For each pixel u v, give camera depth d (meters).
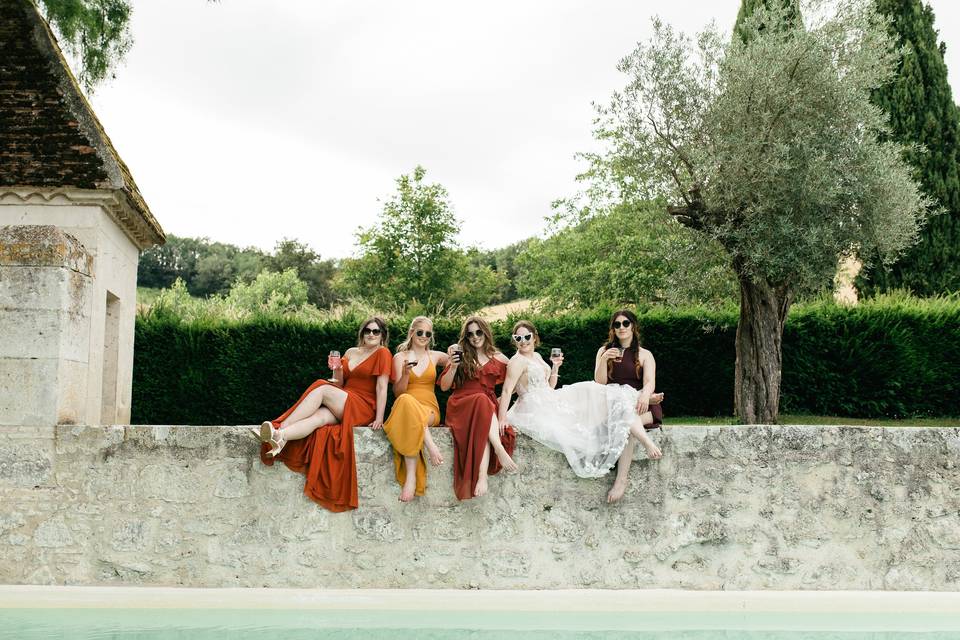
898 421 14.91
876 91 20.95
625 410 6.06
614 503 6.12
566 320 15.58
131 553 6.03
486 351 6.48
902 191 12.92
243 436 6.10
